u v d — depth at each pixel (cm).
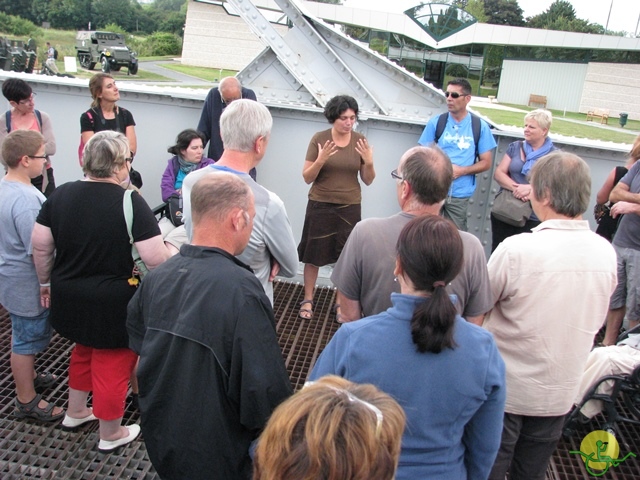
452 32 4375
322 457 94
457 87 398
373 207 483
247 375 166
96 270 250
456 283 196
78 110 495
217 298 169
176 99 479
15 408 298
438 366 149
